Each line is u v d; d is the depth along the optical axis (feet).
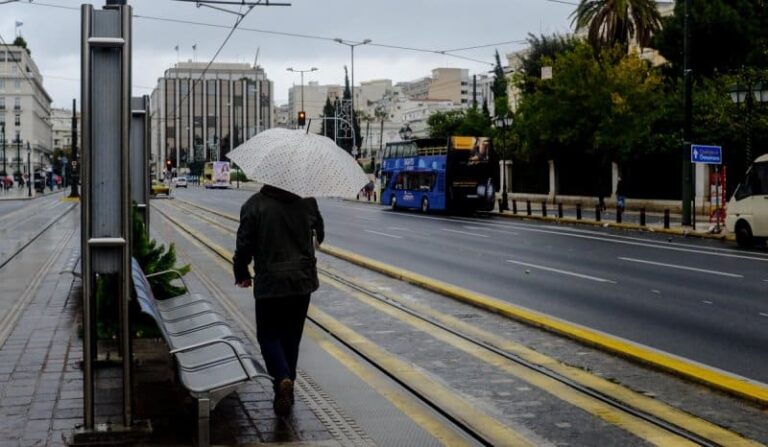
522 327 37.93
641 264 67.05
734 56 146.00
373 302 45.16
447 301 45.80
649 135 144.25
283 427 21.54
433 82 572.92
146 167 37.50
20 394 24.38
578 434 21.95
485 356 31.50
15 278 52.47
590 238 96.32
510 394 26.05
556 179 184.75
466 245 85.05
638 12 158.30
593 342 33.47
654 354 30.96
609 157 149.59
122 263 20.10
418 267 63.93
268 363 22.48
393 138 490.08
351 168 22.97
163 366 27.94
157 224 114.73
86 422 20.16
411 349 32.76
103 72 19.74
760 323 39.60
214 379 20.42
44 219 128.77
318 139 23.20
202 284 51.01
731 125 114.62
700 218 130.52
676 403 25.35
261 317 22.90
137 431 20.24
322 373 27.96
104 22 19.81
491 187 153.48
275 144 22.61
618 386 27.22
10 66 487.61
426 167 161.99
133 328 32.22
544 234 102.58
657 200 150.20
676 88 147.95
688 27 104.53
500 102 211.20
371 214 155.22
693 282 55.31
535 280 56.03
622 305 45.09
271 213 22.54
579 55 150.00
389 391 25.81
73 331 34.24
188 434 20.75
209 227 107.24
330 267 62.95
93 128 19.74
